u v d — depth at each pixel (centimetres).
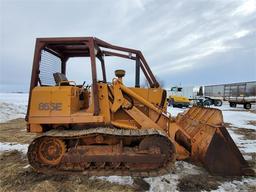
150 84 496
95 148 409
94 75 427
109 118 441
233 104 2647
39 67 436
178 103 2425
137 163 407
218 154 407
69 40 430
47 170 407
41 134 418
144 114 457
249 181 385
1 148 611
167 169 402
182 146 484
